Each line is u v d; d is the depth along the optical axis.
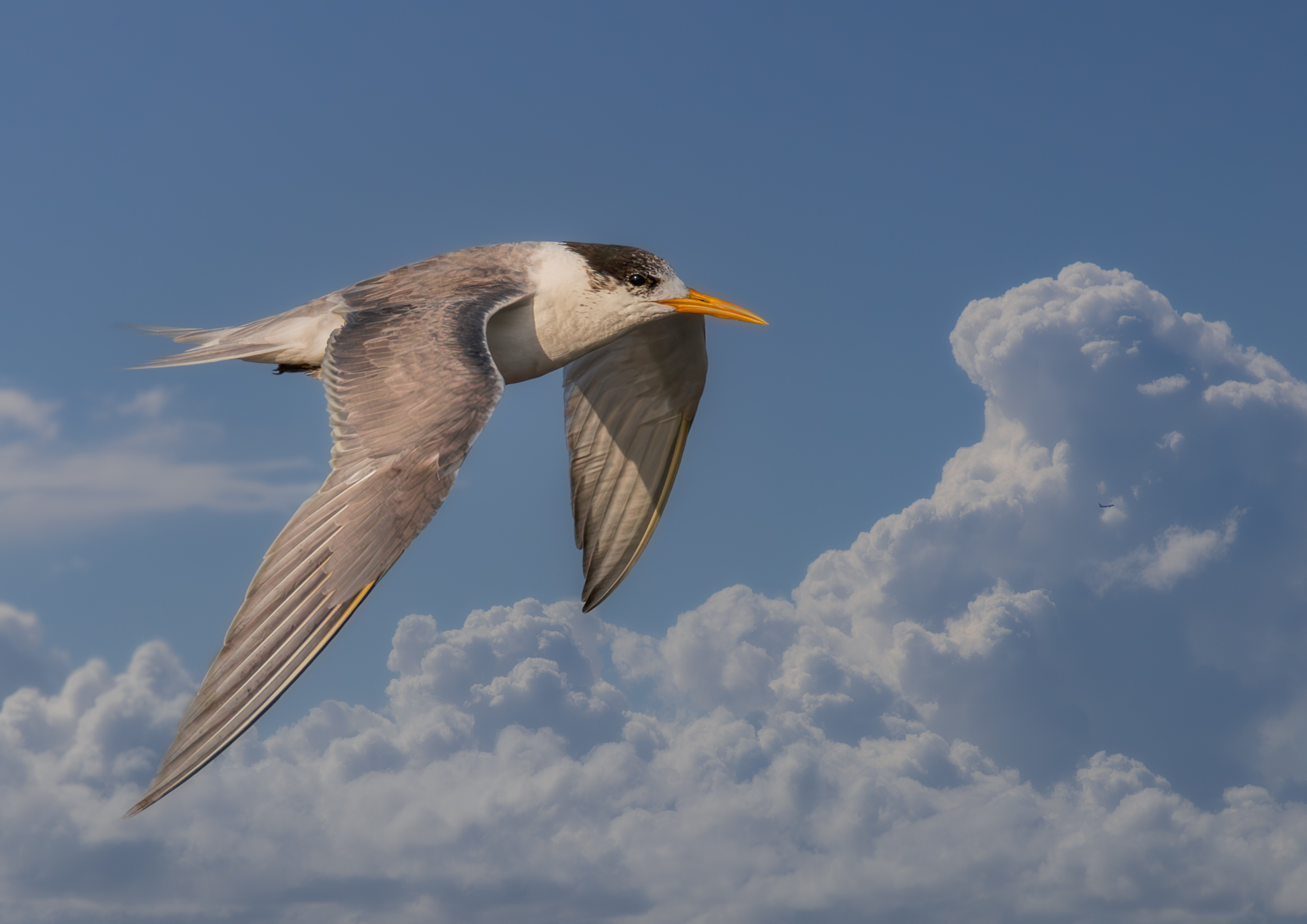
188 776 5.50
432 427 6.76
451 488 6.52
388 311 7.98
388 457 6.65
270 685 5.83
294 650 5.95
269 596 6.07
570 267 9.34
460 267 9.16
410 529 6.38
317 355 8.58
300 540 6.32
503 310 9.21
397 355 7.33
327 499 6.53
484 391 6.99
